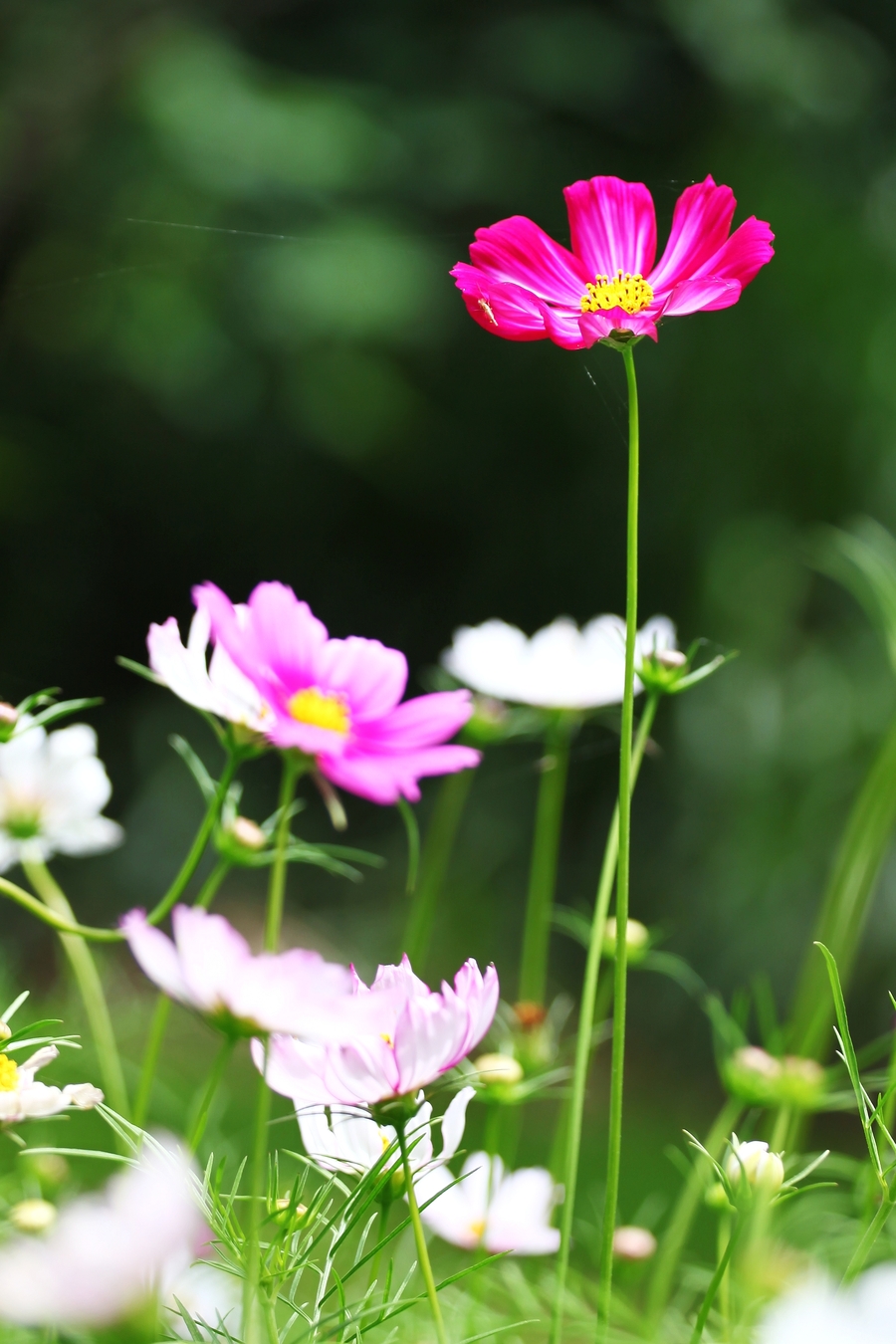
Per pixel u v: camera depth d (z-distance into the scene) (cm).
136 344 599
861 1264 129
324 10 621
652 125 598
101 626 708
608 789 516
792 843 449
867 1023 430
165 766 568
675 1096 438
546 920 159
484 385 617
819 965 154
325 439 627
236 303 583
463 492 645
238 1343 125
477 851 518
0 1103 123
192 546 704
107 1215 116
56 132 557
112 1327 116
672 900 474
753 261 129
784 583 480
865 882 155
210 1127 151
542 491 616
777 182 511
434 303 589
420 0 622
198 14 581
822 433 487
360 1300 126
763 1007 152
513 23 612
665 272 131
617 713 157
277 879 129
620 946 126
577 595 598
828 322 490
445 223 606
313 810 536
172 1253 116
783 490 493
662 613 529
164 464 679
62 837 141
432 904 161
